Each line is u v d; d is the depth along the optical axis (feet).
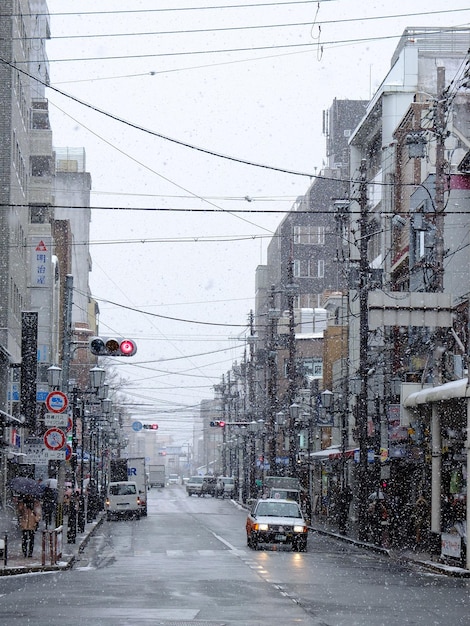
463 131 187.32
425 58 216.13
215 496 398.83
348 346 224.33
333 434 253.85
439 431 123.65
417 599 70.08
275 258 445.78
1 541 95.81
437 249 126.21
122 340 92.79
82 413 172.35
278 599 67.56
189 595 69.15
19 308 181.98
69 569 95.09
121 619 54.65
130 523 207.72
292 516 130.52
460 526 107.04
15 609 59.77
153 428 366.43
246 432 323.98
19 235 181.57
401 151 195.83
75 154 393.91
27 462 107.14
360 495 152.25
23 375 158.20
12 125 170.09
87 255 375.04
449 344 144.25
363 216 148.05
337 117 392.68
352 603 66.03
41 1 250.98
